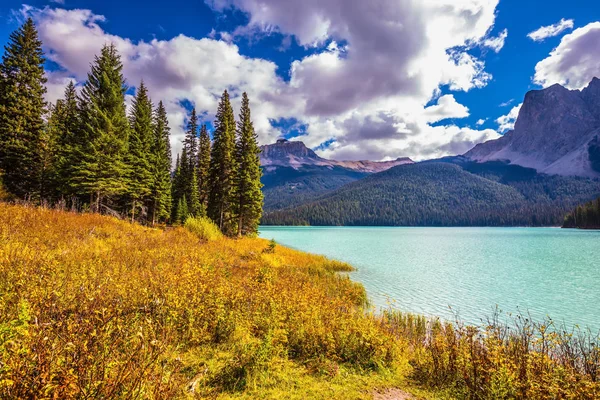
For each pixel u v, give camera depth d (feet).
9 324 10.41
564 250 154.30
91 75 91.76
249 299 27.68
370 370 20.65
